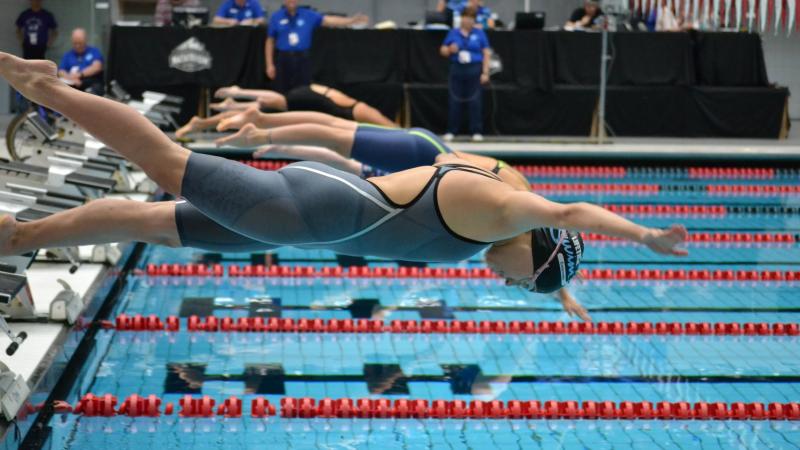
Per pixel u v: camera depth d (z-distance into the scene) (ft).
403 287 24.03
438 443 14.85
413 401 16.08
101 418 15.29
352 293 23.34
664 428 15.75
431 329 20.54
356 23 45.85
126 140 11.35
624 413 16.19
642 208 34.42
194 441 14.58
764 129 46.93
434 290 23.81
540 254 12.47
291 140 18.79
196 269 24.99
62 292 17.71
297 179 11.52
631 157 41.88
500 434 15.31
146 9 53.21
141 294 22.66
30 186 19.03
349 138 18.71
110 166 22.85
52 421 15.02
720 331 21.04
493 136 45.80
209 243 12.09
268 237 11.52
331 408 15.81
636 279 25.54
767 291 24.57
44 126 25.09
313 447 14.53
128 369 17.62
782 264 27.04
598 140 43.93
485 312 21.91
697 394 17.21
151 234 11.91
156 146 11.35
